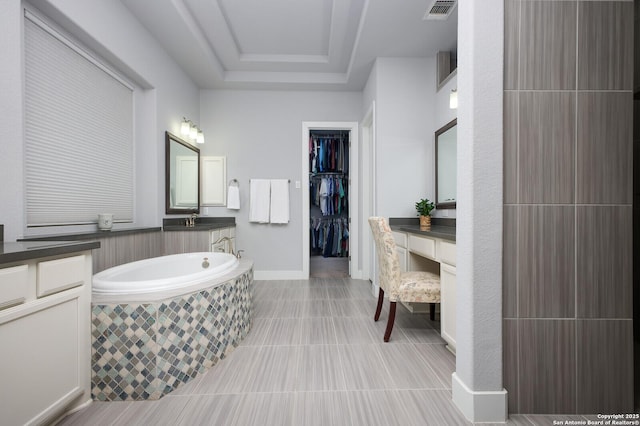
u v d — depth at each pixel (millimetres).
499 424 1268
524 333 1319
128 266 2236
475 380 1295
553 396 1323
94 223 2252
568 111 1312
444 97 3059
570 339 1320
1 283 984
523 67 1306
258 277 4145
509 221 1317
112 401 1445
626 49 1315
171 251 2971
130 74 2566
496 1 1285
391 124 3273
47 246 1207
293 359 1855
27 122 1703
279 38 3234
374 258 3393
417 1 2363
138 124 2801
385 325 2439
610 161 1316
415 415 1333
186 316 1613
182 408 1382
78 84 2080
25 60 1684
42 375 1148
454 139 2811
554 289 1317
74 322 1327
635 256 2053
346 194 5270
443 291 1982
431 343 2098
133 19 2494
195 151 3820
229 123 4109
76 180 2076
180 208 3395
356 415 1332
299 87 4027
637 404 1397
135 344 1461
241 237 4133
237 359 1857
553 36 1306
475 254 1291
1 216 1446
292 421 1291
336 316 2646
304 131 4160
